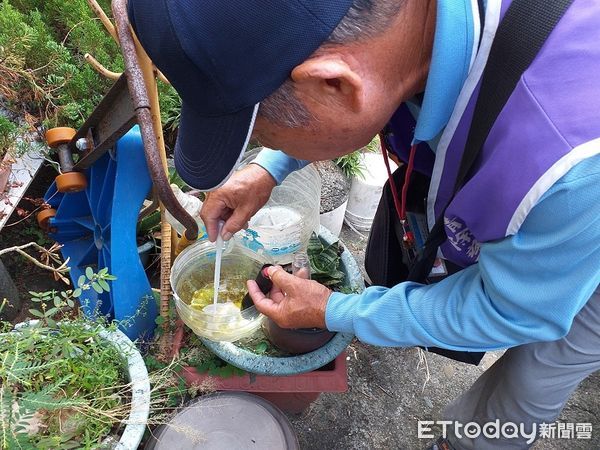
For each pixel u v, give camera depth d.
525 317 0.70
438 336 0.78
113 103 1.03
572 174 0.54
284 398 1.26
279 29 0.47
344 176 1.75
